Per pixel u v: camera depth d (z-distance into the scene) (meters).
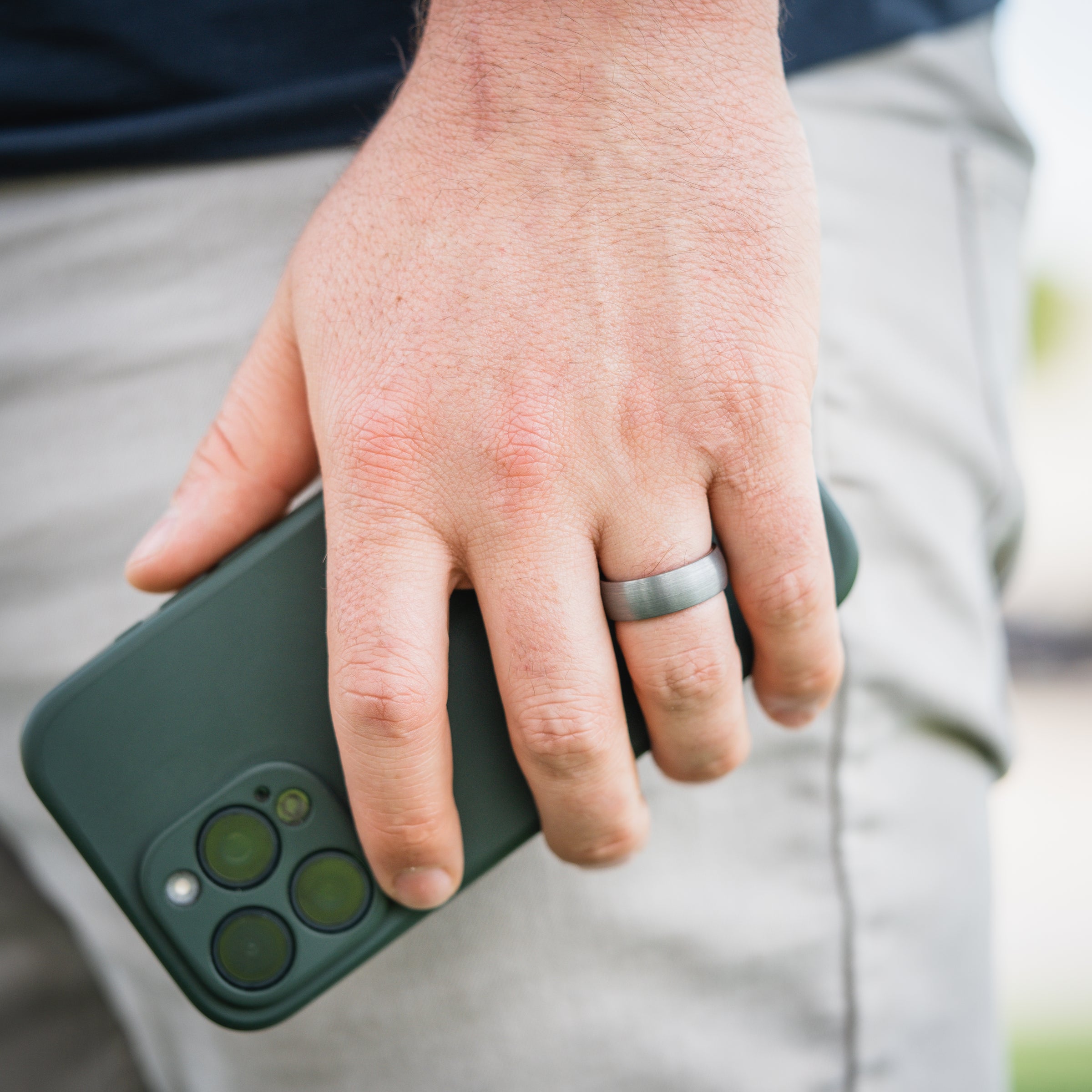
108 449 0.52
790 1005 0.52
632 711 0.47
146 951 0.53
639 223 0.45
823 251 0.52
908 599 0.52
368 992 0.50
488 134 0.45
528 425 0.45
